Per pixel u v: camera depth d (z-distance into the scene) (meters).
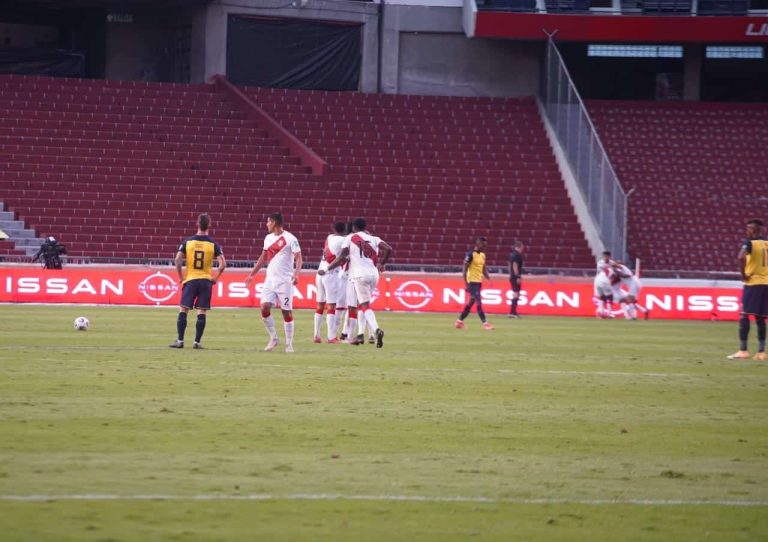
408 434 31.84
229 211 125.25
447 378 45.84
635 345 68.31
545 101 145.38
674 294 105.88
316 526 21.64
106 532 20.64
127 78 146.75
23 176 122.69
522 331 79.31
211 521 21.70
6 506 22.25
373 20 148.38
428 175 134.88
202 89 138.50
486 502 23.98
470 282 80.31
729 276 123.56
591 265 127.75
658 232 131.88
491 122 143.75
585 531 21.98
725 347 68.56
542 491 25.16
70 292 99.06
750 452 30.56
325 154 135.00
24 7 143.75
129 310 90.69
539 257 127.75
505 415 35.91
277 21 144.25
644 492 25.38
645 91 154.75
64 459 26.84
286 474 26.00
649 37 142.62
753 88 156.38
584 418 35.81
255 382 42.19
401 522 22.17
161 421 32.66
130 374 43.53
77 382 40.66
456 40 149.75
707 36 142.38
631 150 142.50
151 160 128.00
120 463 26.59
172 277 100.00
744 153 143.25
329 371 46.91
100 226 120.25
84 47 149.25
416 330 77.06
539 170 137.50
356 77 148.38
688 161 141.62
